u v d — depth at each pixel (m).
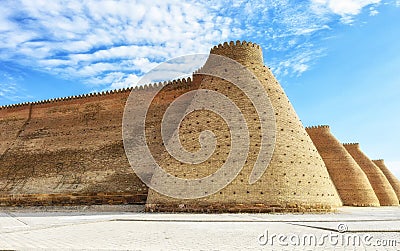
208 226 15.91
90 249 9.81
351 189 42.12
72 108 44.09
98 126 41.38
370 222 17.80
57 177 38.47
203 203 24.39
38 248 9.98
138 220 19.17
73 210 33.06
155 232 13.84
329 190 27.48
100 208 32.78
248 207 23.64
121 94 42.16
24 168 40.91
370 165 49.81
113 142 39.25
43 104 46.06
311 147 28.31
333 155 43.88
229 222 17.72
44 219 21.77
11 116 47.12
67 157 40.06
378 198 47.94
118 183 35.31
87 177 37.12
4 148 44.16
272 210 23.55
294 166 25.45
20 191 38.47
